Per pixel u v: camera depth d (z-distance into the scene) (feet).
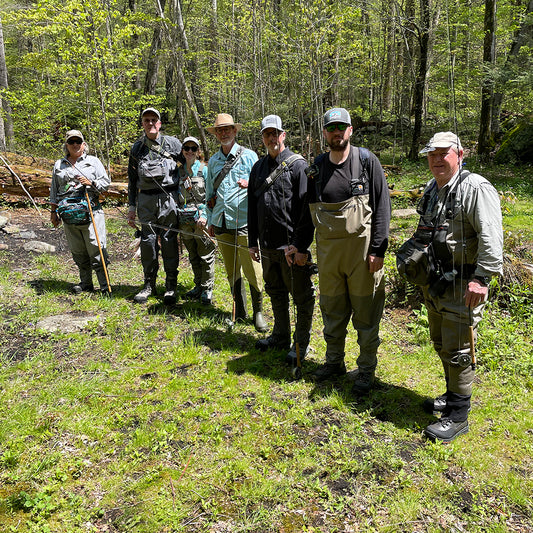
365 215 10.32
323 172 10.53
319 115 47.01
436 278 9.53
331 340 11.70
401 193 35.53
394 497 8.23
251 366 12.63
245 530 7.59
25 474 8.63
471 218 9.00
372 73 68.08
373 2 52.90
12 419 10.11
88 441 9.64
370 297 10.94
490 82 47.37
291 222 12.12
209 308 16.83
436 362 12.99
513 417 10.41
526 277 16.48
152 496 8.25
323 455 9.21
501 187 40.24
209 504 8.09
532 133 49.42
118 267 21.54
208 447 9.48
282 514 7.91
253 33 48.60
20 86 64.13
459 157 9.21
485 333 13.67
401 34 60.34
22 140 51.72
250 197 12.86
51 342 13.84
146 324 15.34
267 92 49.67
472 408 10.77
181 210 17.26
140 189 16.66
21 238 24.79
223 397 11.21
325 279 11.15
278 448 9.48
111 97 39.86
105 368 12.46
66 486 8.46
